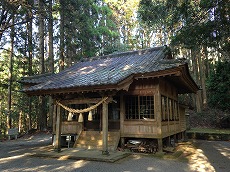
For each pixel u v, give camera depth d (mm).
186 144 12086
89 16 23781
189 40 8898
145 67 9586
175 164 7086
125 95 10180
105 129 8344
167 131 10367
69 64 23797
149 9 13992
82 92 8727
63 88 8711
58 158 8211
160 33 29641
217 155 8758
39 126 19641
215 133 15125
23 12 13492
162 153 8750
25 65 21750
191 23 8898
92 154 8445
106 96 8422
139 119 9719
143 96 9844
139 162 7391
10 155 9125
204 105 25766
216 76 19297
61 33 19969
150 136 9312
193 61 27094
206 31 8242
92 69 11789
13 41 17672
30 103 21828
